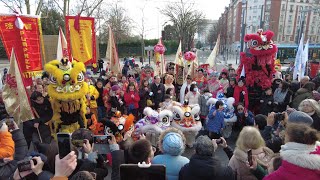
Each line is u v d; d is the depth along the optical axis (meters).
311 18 66.81
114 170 3.11
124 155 3.21
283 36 65.38
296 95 7.05
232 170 2.83
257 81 8.50
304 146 2.24
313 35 68.31
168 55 50.34
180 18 43.53
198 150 2.83
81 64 5.86
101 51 43.81
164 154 3.25
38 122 5.69
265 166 2.93
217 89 8.88
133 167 2.40
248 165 2.91
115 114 5.59
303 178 2.14
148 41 50.81
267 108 7.95
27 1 16.09
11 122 4.61
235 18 73.25
